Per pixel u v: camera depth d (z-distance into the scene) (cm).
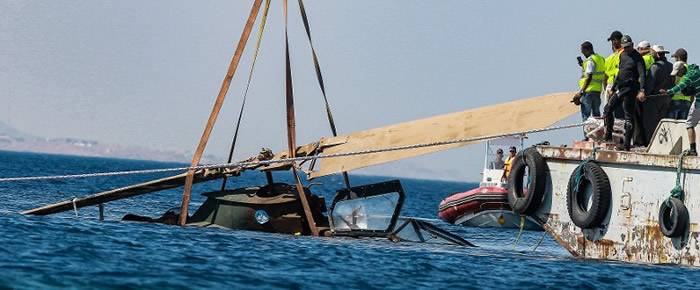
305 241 9706
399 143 10638
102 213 11138
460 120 10550
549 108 10162
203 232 9988
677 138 8706
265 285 6931
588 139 9425
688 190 8269
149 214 13912
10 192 17700
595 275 8094
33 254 7638
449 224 16850
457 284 7450
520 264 8756
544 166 9431
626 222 8775
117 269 7162
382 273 7781
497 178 15975
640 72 8994
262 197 10556
